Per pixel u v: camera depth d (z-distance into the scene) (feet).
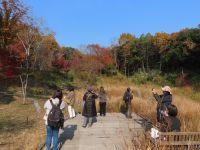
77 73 139.44
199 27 170.81
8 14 81.76
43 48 107.04
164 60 178.29
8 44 88.74
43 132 37.32
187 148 23.54
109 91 86.84
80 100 69.00
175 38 173.99
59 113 27.17
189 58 167.84
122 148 27.37
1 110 55.47
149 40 189.78
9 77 89.76
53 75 112.47
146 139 25.54
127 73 194.39
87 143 31.68
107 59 177.17
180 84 142.31
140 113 54.80
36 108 53.67
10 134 36.63
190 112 39.91
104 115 56.03
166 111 27.55
